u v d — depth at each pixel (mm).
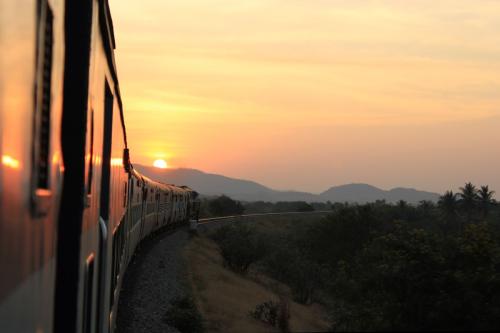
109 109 8742
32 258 3449
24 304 3270
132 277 22938
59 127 4340
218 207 102500
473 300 5254
